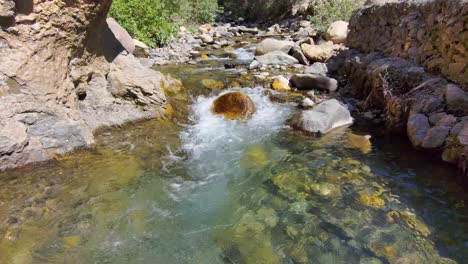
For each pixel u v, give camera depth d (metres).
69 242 2.73
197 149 4.40
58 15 3.77
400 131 4.70
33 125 3.63
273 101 6.06
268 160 4.18
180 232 2.93
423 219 3.03
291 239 2.85
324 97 6.24
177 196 3.42
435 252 2.65
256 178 3.79
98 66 4.71
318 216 3.12
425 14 5.22
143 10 9.31
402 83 5.06
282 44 8.66
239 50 9.70
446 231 2.87
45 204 3.10
